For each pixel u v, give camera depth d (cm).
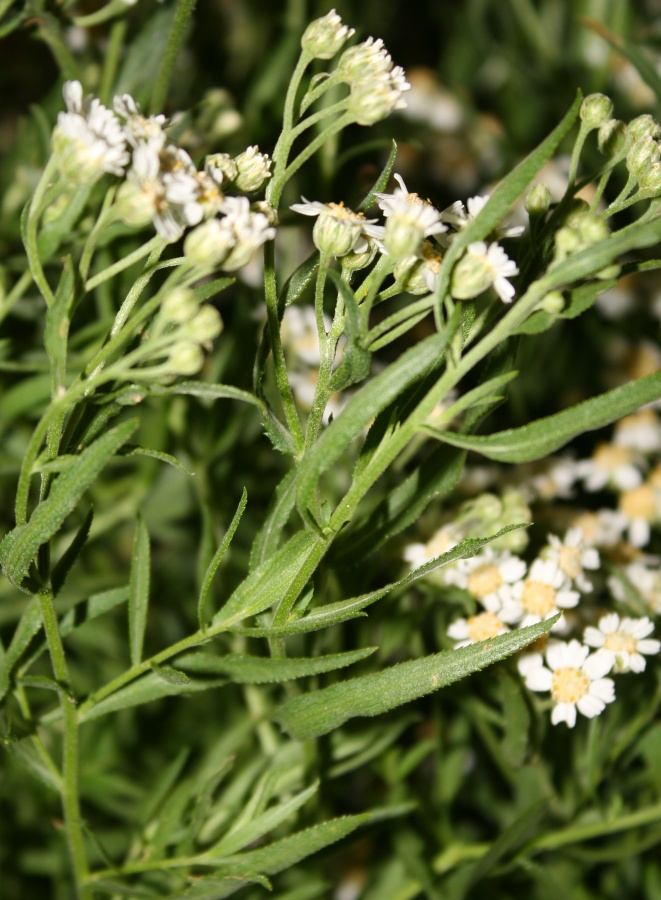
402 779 35
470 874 32
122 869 30
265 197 29
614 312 41
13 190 37
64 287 27
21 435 36
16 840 35
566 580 32
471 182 46
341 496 35
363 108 28
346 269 28
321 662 29
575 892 35
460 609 33
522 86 43
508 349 29
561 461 36
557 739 33
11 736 30
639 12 44
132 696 30
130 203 27
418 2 50
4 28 33
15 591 36
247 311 36
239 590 29
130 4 34
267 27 42
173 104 36
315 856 32
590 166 41
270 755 33
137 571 30
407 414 28
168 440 36
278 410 36
